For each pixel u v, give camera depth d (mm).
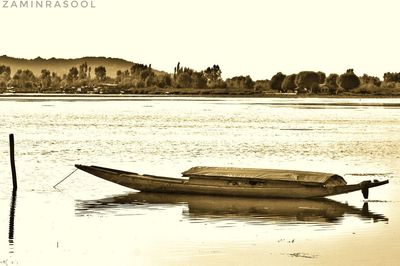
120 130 121688
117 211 43375
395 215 42719
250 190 48562
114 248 33562
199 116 172250
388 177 60656
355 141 100375
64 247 33750
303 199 48156
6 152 81062
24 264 30719
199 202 46844
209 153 81625
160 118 161875
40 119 154500
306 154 81250
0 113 181125
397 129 128250
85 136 107438
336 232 37500
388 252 33031
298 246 34188
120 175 51156
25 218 40844
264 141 99375
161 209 44219
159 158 75750
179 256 32125
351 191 47906
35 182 55562
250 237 36031
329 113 195875
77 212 42969
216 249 33438
